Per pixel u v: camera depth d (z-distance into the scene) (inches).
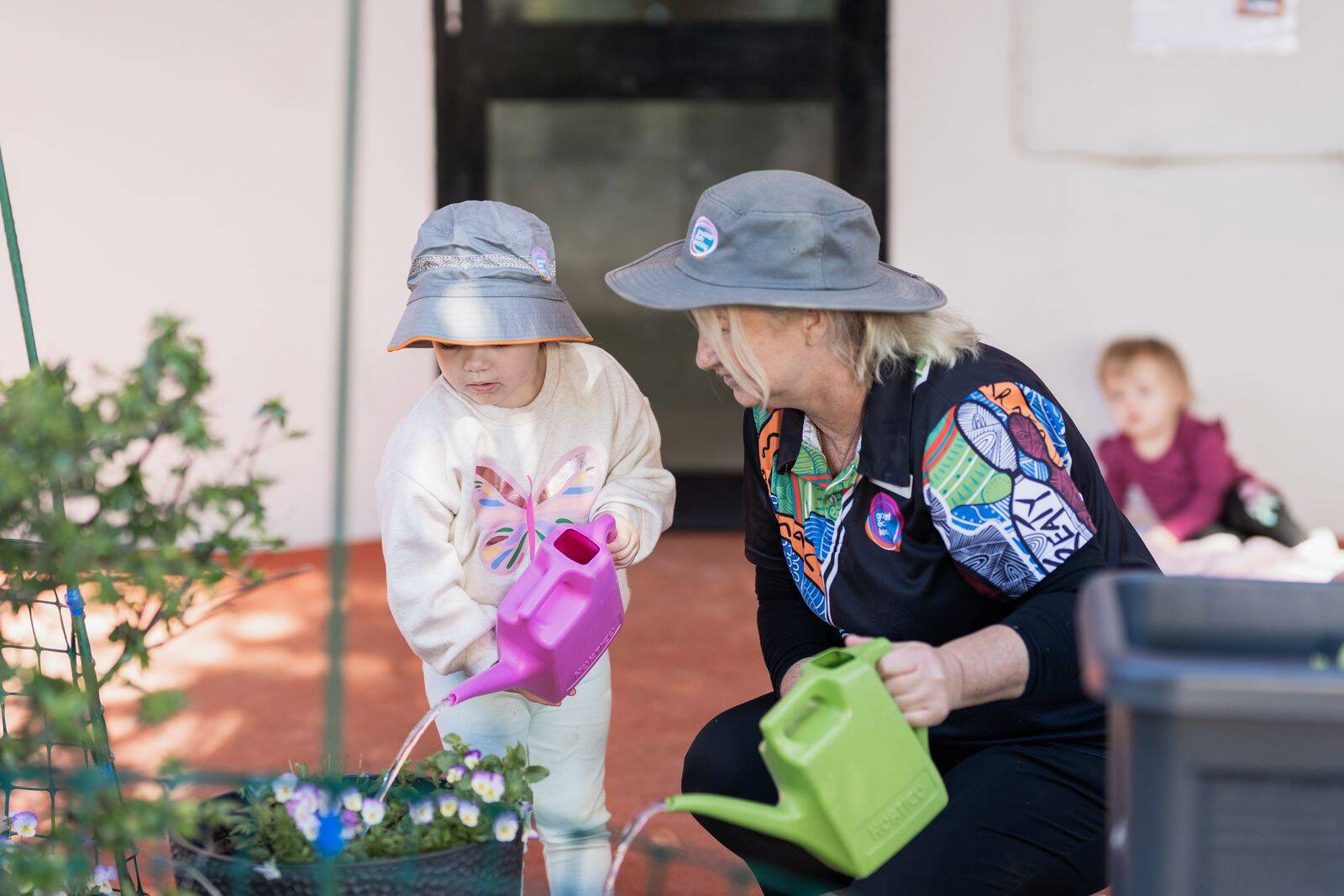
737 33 213.2
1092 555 65.9
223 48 204.1
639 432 87.7
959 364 67.7
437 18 211.6
